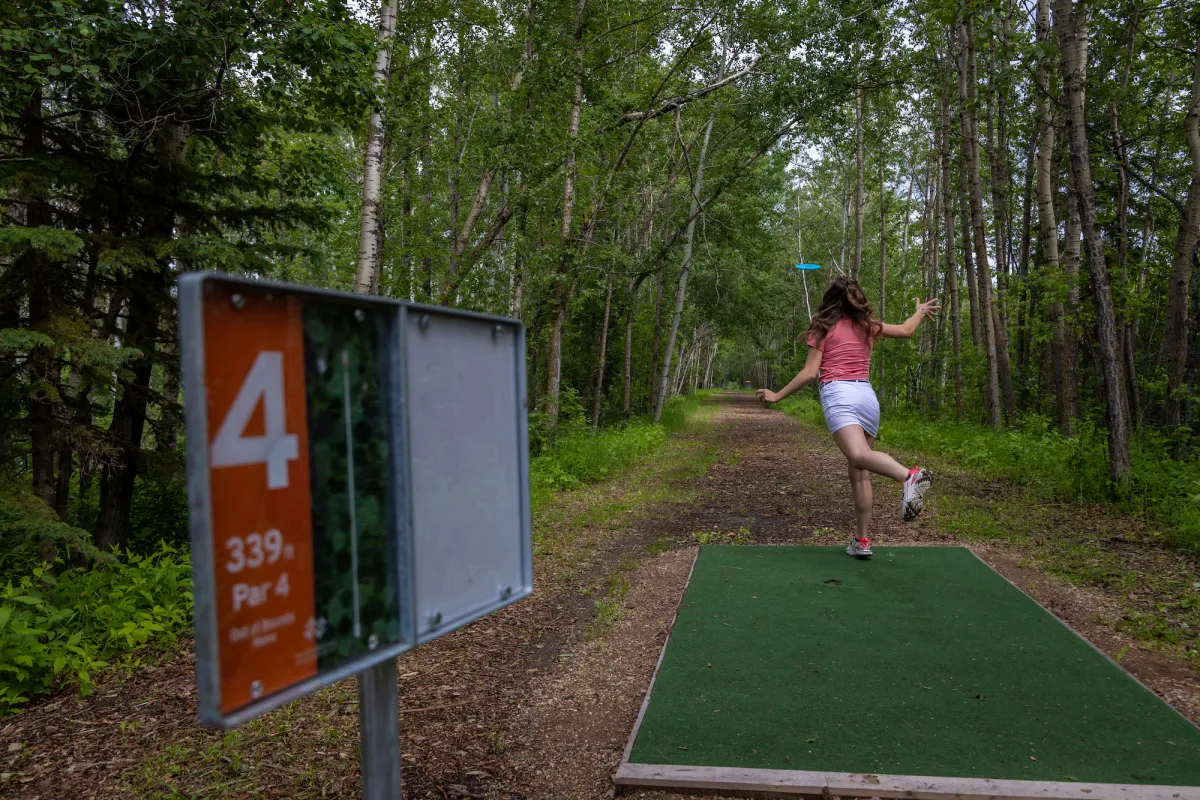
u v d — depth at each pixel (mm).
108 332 6109
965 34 13875
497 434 1749
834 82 15672
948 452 12273
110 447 5984
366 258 9023
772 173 23344
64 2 5352
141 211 6391
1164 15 10875
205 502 1075
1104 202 13195
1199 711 2992
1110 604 4332
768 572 4992
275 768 2840
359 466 1368
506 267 14828
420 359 1483
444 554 1556
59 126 6066
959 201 18734
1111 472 7152
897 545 5820
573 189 14945
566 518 8031
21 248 5355
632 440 15555
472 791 2639
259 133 6859
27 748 3199
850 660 3473
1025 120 13344
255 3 6254
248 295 1162
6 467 5902
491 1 14375
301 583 1250
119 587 4859
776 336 52594
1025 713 2906
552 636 4336
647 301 26719
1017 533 6109
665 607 4551
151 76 5656
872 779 2439
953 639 3697
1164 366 12242
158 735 3234
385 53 9180
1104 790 2340
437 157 14875
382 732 1615
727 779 2486
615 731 3043
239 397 1148
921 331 26938
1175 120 12609
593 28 14742
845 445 4777
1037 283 11852
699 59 16344
